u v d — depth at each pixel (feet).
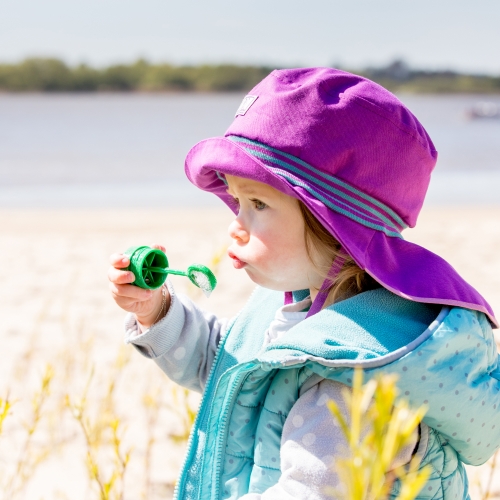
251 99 5.23
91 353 13.61
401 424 2.92
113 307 17.26
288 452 4.66
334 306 4.95
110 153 74.54
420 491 4.82
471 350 4.81
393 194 5.08
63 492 8.91
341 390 4.66
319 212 4.73
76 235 27.14
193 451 5.47
